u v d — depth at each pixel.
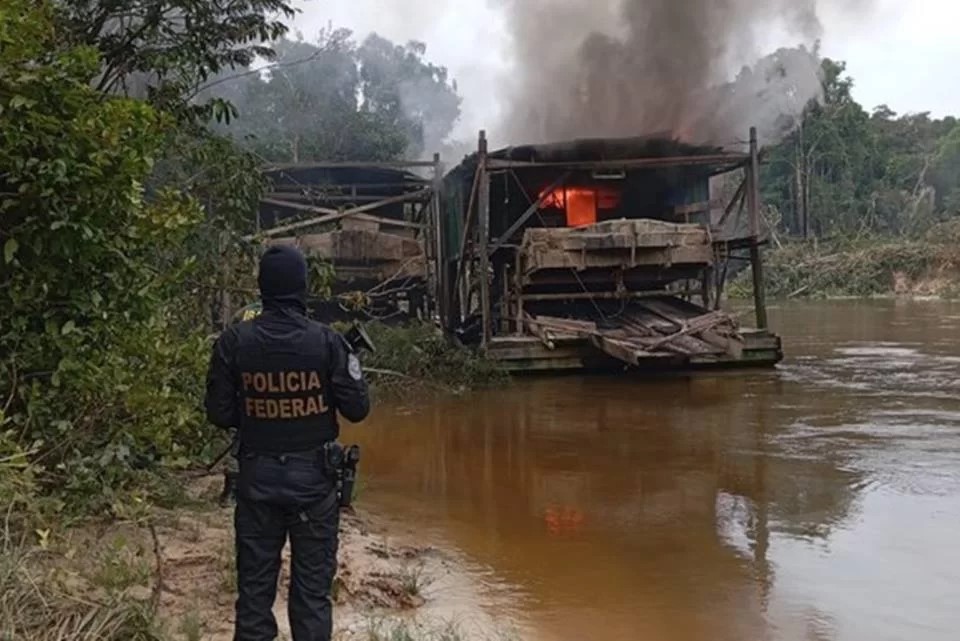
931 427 9.27
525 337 14.55
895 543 5.51
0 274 5.02
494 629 4.30
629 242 14.49
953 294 40.31
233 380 3.48
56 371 4.98
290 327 3.45
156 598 3.96
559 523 6.20
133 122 5.25
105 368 5.20
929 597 4.64
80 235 4.99
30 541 4.29
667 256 14.65
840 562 5.20
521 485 7.31
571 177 17.66
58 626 3.42
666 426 9.72
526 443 9.03
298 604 3.43
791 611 4.50
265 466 3.40
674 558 5.37
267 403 3.40
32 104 4.71
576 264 14.52
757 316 15.53
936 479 7.07
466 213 18.00
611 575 5.10
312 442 3.44
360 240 17.17
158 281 5.84
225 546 4.82
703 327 13.91
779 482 7.10
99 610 3.56
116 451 5.14
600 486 7.21
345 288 17.77
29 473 4.38
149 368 5.55
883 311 30.88
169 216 5.59
